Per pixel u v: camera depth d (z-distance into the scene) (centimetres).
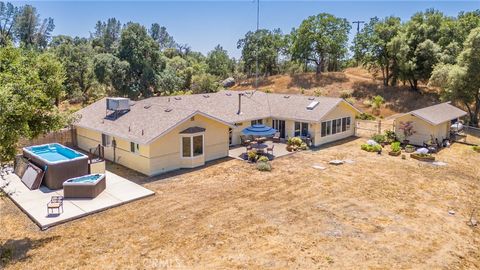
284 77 6900
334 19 6700
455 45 4609
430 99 4706
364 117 4322
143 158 2081
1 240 1295
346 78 6244
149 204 1638
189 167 2223
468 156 2619
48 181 1798
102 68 5447
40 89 1300
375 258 1183
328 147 2856
